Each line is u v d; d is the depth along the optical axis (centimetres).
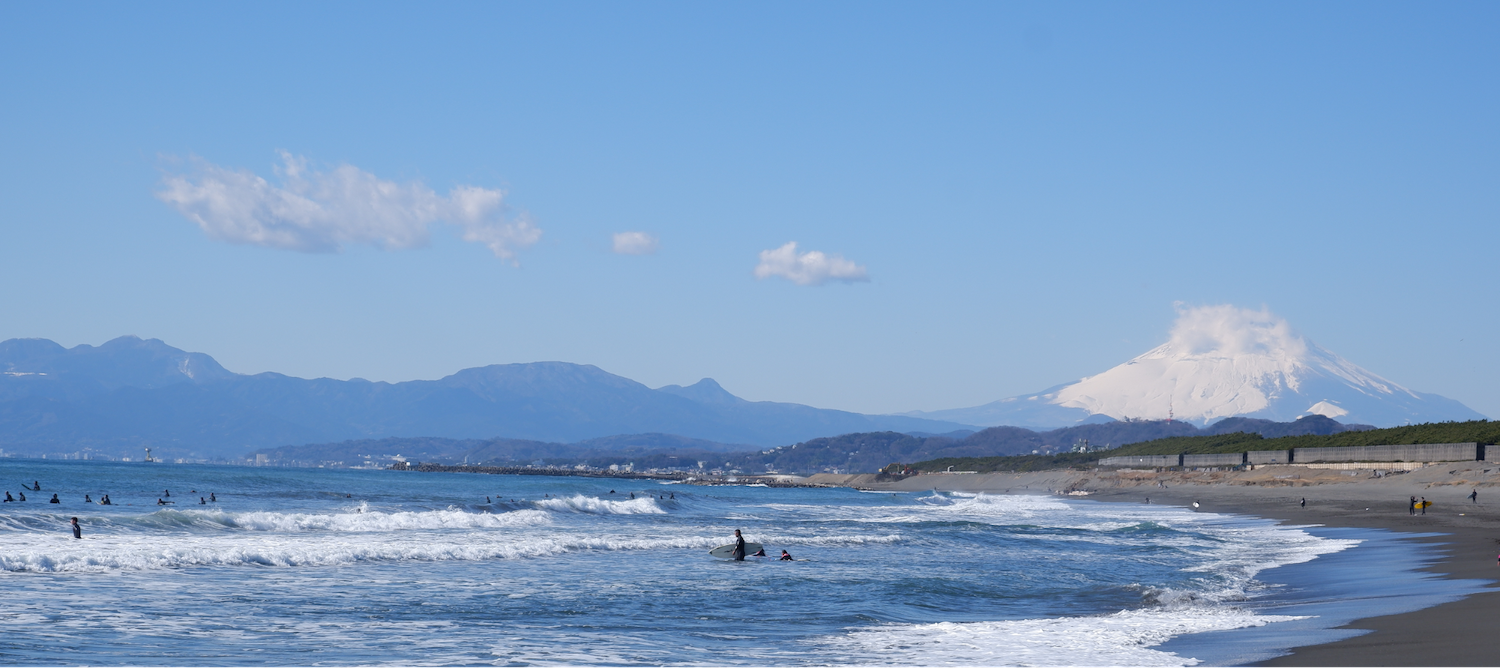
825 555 3603
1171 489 12738
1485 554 3278
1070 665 1484
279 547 3008
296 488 9631
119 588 2200
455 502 6662
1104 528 5612
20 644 1560
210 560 2691
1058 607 2325
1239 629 1794
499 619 1961
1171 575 3011
